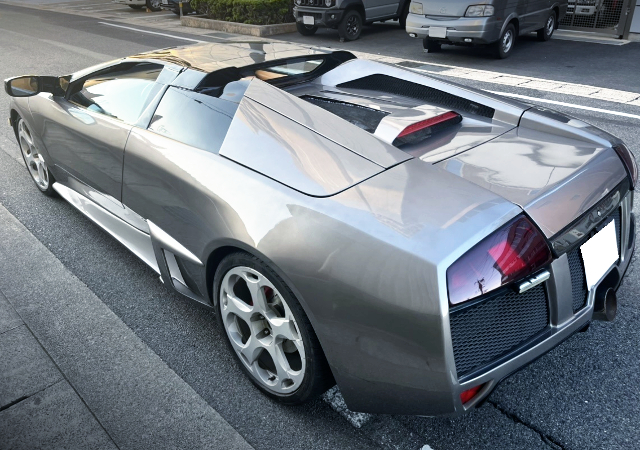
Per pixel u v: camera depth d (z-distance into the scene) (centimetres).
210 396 231
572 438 203
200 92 256
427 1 889
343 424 215
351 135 215
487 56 921
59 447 207
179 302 296
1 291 309
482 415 215
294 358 217
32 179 460
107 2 2233
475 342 172
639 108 604
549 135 240
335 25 1152
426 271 162
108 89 313
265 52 311
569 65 836
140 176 262
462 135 238
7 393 235
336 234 179
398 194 185
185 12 1619
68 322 281
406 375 173
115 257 341
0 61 1002
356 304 174
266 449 205
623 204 226
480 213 172
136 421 219
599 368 235
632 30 1114
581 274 198
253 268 204
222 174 218
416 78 295
